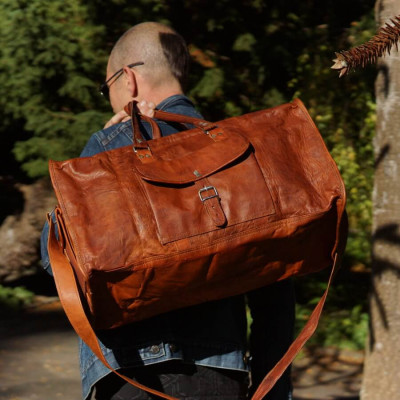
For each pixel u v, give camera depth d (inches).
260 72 442.3
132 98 113.6
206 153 95.0
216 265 91.3
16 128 470.3
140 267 87.7
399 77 205.5
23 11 408.8
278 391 108.5
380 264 213.0
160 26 116.2
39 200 466.9
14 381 306.2
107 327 92.9
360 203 525.7
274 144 97.1
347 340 379.9
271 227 92.2
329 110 493.4
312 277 500.4
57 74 412.2
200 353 100.0
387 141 209.0
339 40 457.7
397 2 193.6
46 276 484.7
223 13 427.5
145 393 98.6
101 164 92.7
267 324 108.0
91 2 422.0
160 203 90.0
